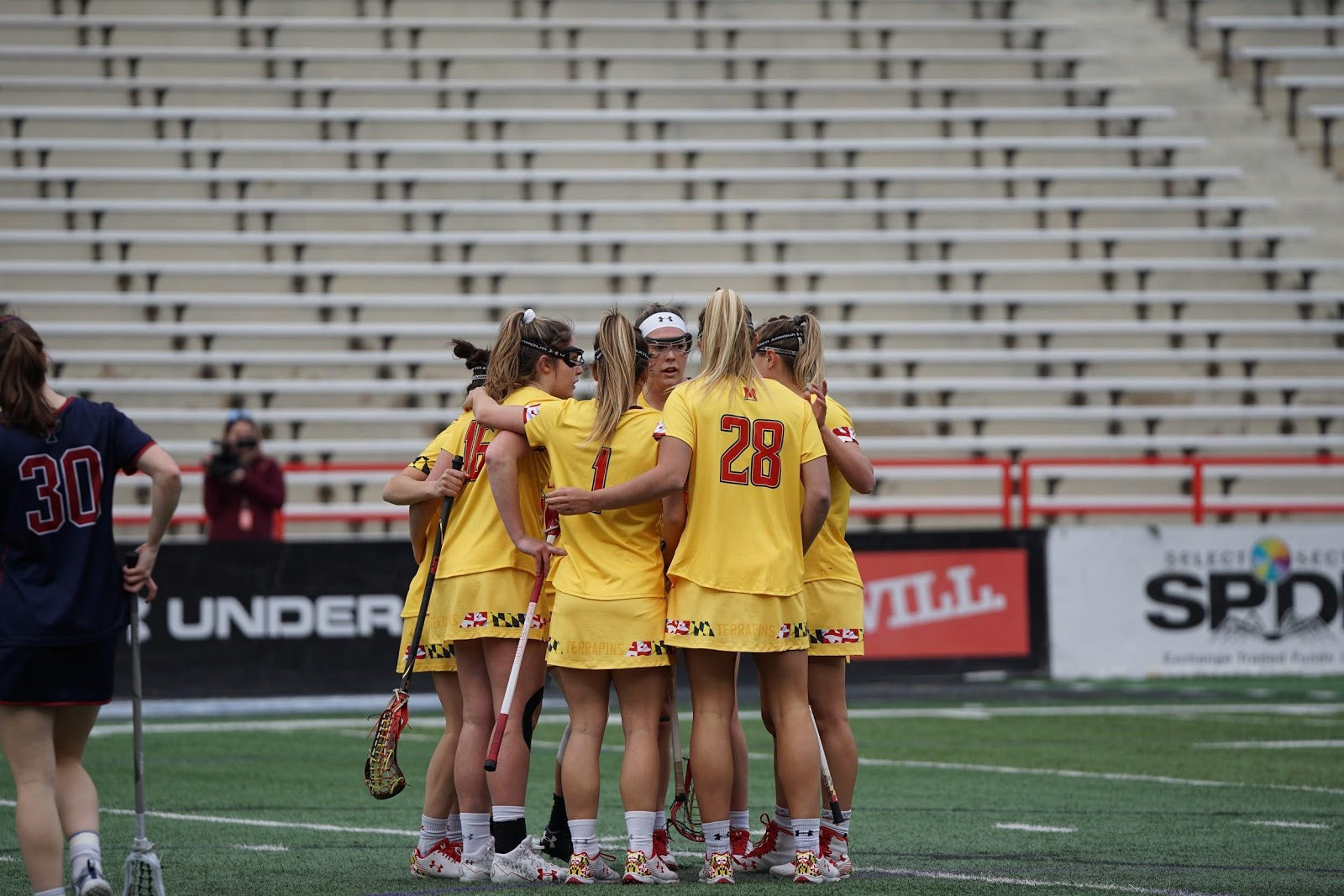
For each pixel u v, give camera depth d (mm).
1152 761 32594
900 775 30594
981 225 71188
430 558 21016
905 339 66250
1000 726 38781
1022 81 77062
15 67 70312
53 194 67438
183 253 66375
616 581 19344
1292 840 23109
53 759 16344
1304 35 79750
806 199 71500
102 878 15867
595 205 69562
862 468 20562
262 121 70312
